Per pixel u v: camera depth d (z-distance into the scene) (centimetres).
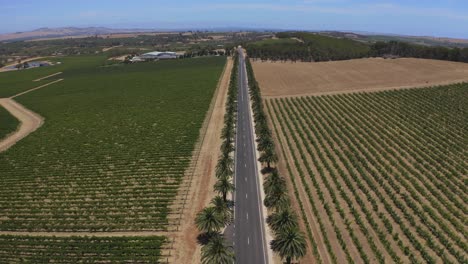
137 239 7462
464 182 9412
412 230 7575
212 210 7244
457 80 19600
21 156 12562
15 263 6900
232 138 12281
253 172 10188
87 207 8962
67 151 12862
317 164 10562
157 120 16050
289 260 6341
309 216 8131
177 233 7706
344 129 13450
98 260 6931
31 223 8369
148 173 10644
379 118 14388
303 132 13438
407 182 9588
